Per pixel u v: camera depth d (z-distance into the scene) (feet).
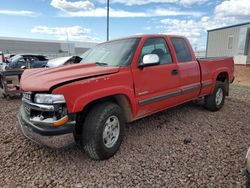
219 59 18.01
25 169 9.87
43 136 9.29
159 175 9.28
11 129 14.65
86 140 9.88
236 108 19.53
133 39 12.84
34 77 10.37
